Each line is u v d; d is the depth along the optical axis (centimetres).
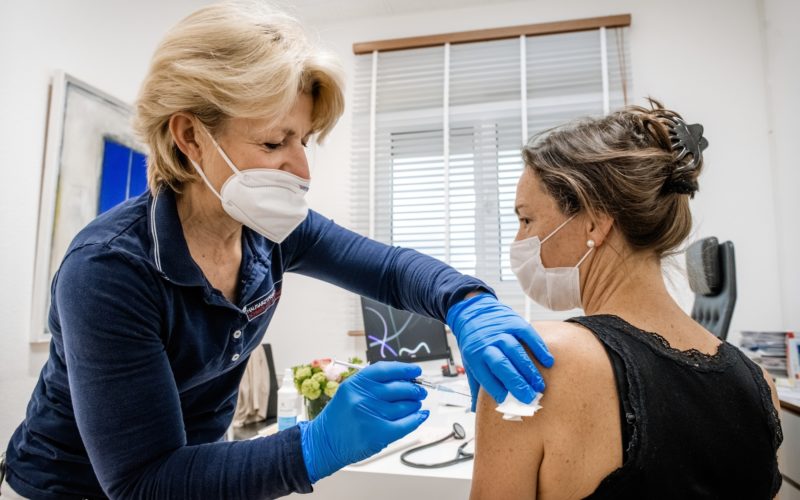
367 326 205
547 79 263
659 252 69
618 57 252
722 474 56
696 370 58
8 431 151
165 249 70
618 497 53
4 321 151
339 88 77
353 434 64
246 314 85
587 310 75
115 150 193
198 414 91
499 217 258
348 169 279
